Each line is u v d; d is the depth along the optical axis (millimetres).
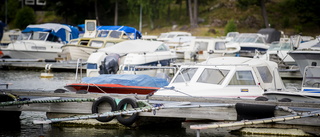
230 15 166000
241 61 36719
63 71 72438
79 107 31250
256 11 167750
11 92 33594
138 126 31250
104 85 39000
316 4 142750
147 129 31516
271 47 74250
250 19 160250
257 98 30547
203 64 35750
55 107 31438
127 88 38750
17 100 31578
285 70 62469
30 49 76188
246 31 155000
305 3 143875
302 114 27109
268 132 28859
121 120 29641
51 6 179375
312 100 32656
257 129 29234
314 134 27766
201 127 25125
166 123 32594
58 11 179000
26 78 61688
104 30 72250
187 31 155000
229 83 33844
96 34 71938
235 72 34250
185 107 28406
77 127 31750
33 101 30281
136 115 29328
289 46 72688
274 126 28703
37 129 31344
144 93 39062
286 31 150750
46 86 52500
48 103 31438
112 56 47750
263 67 36812
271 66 37906
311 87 34406
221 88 33562
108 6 185875
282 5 172125
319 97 32188
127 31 72938
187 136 29719
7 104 30109
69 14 179875
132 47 54156
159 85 39719
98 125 31609
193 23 158125
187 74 35500
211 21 163250
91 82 39625
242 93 33844
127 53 53156
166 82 40500
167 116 29375
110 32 71812
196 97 30656
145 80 39375
